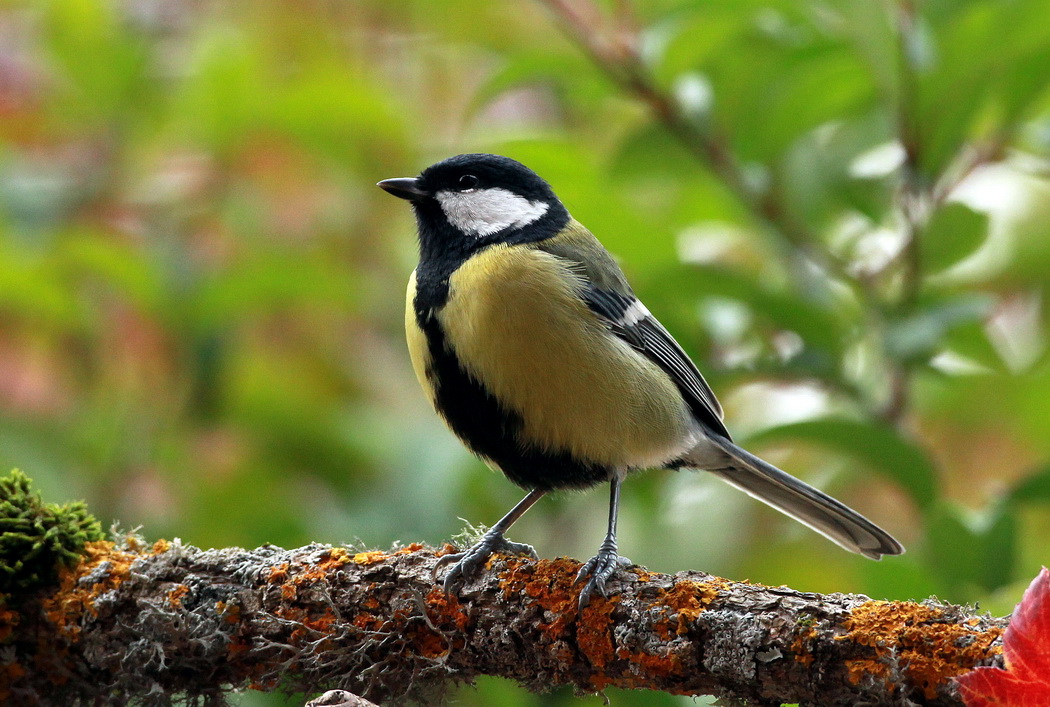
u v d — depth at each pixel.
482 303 7.09
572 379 7.09
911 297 7.90
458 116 11.49
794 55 8.12
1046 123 8.66
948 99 7.57
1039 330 10.59
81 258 9.21
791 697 5.05
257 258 9.64
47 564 6.14
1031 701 4.15
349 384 10.24
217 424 9.72
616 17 8.30
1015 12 7.25
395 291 10.51
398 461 9.36
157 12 10.81
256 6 10.95
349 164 10.34
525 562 5.88
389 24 11.48
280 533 9.02
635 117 10.95
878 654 4.78
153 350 9.52
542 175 8.98
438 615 5.81
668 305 8.43
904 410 7.93
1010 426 9.61
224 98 9.74
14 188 9.45
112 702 6.14
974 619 4.79
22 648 6.12
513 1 11.28
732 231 9.77
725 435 8.27
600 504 9.76
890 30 7.36
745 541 9.80
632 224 8.64
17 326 9.43
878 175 8.64
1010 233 10.80
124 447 9.51
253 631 5.95
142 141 10.04
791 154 8.56
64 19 9.83
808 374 8.17
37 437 9.11
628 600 5.48
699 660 5.23
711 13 7.92
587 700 7.45
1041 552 9.69
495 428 7.39
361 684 5.92
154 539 9.15
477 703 7.67
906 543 9.77
